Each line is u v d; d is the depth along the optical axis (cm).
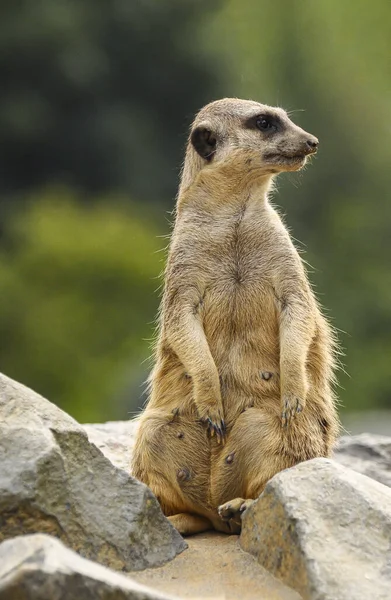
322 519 721
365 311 3781
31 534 706
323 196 4241
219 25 4672
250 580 739
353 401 3359
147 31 4366
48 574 600
